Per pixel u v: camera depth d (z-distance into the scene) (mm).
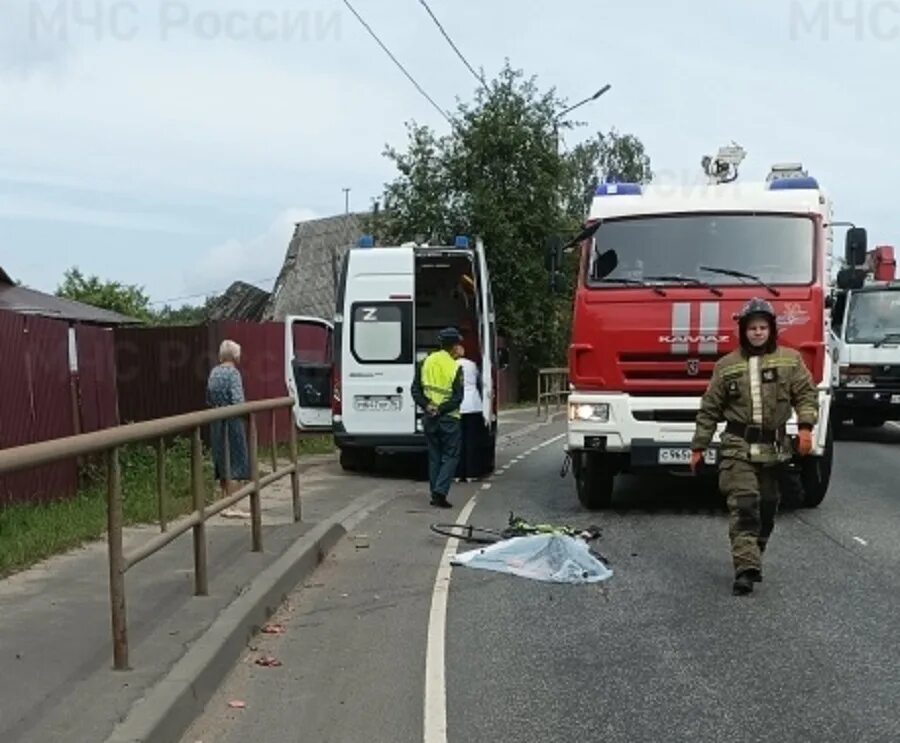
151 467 9188
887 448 18281
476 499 12578
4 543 7352
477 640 6457
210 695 5387
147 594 6941
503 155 32594
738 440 7555
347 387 14742
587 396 10469
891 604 7164
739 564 7461
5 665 5402
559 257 12109
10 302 18406
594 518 10820
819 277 10289
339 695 5461
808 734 4848
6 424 10797
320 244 56500
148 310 43594
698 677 5688
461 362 12562
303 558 8281
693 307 10234
